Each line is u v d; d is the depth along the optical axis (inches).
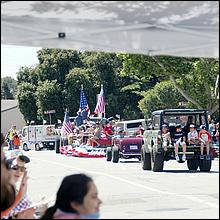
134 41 428.5
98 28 409.7
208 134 1198.3
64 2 345.1
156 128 1230.9
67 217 267.4
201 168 1207.6
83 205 269.7
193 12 377.7
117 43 429.4
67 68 3895.2
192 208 664.4
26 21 396.2
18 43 416.8
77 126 2393.0
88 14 382.6
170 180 1016.9
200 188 879.1
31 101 3976.4
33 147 2886.3
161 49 451.2
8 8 360.8
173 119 1221.1
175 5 355.6
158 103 3125.0
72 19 402.9
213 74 1939.0
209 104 1936.5
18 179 422.3
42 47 431.5
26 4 349.4
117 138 1606.8
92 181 274.8
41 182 1032.8
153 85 3747.5
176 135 1198.3
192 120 1224.8
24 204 382.0
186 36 422.3
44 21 399.2
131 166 1402.6
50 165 1485.0
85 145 1994.3
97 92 3786.9
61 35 412.8
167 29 415.5
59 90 3796.8
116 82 3831.2
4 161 311.6
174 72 1904.5
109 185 946.7
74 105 3740.2
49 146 2876.5
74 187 269.7
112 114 3779.5
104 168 1343.5
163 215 613.0
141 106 3211.1
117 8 365.4
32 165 1487.5
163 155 1191.6
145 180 1023.0
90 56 3870.6
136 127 2043.6
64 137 2309.3
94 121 2314.2
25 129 2947.8
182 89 1950.1
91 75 3811.5
